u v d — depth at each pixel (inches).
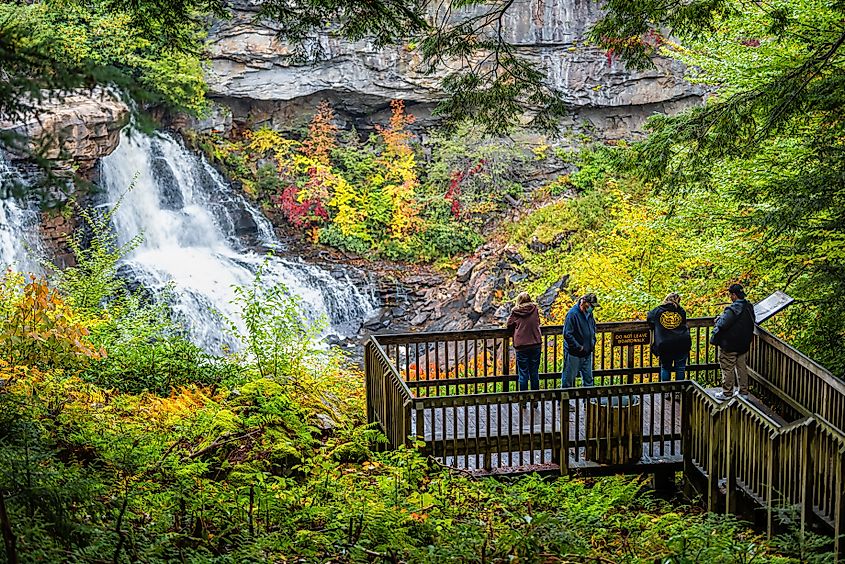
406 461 342.0
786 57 551.2
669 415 461.4
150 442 343.6
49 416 339.0
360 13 378.6
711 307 687.7
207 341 973.8
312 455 377.1
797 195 484.1
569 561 256.8
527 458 436.1
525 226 1131.3
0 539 186.7
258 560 232.8
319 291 1085.8
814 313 549.6
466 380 498.3
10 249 884.0
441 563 245.0
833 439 319.3
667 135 477.4
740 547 280.2
